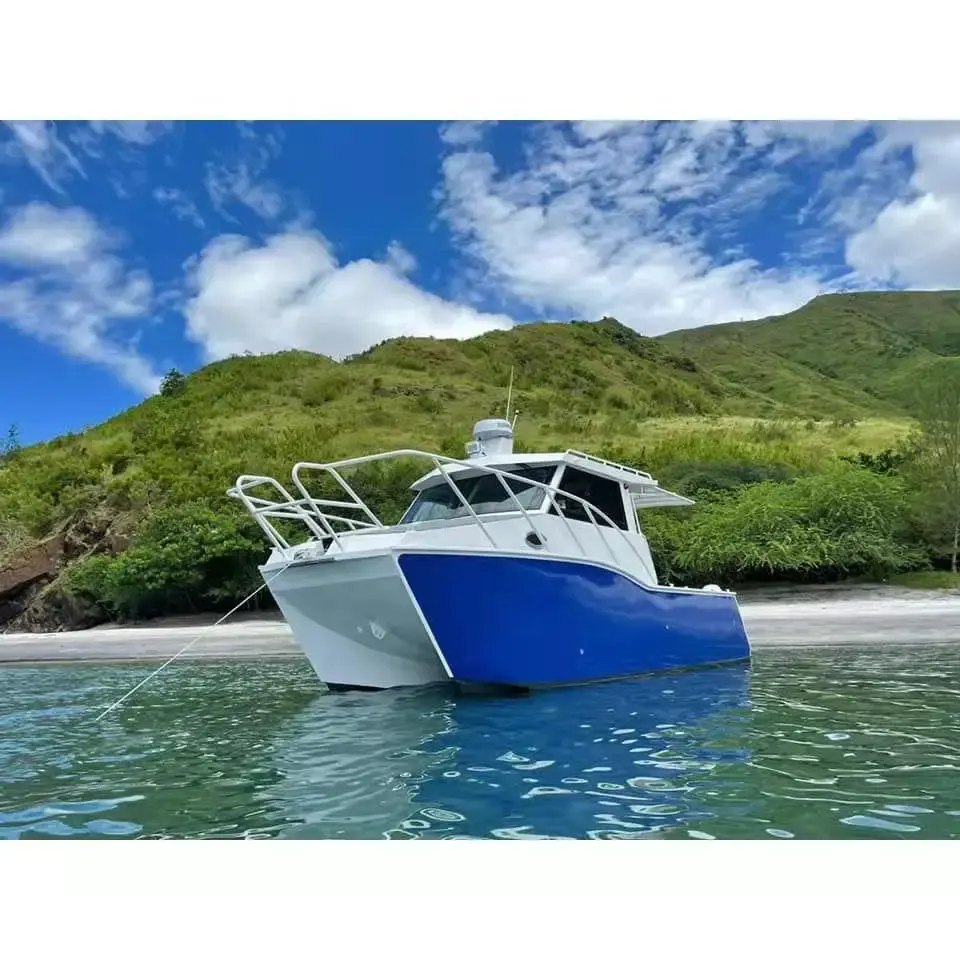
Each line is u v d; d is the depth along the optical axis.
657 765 5.98
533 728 7.42
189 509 30.78
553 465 10.34
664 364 115.38
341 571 8.84
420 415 58.88
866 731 7.07
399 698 9.43
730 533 27.08
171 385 69.75
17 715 10.10
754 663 11.92
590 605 9.83
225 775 6.32
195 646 19.30
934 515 27.19
